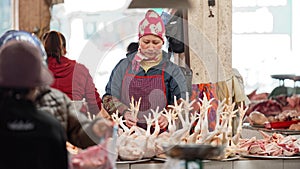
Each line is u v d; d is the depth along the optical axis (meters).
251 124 6.74
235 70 6.03
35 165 3.15
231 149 4.80
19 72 3.18
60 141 3.24
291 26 9.30
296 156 5.01
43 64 3.42
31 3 6.33
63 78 5.30
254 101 8.14
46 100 3.66
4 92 3.21
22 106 3.18
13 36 3.63
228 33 5.69
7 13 6.51
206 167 4.62
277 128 6.54
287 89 8.77
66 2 7.00
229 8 5.68
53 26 6.64
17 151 3.13
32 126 3.17
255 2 9.15
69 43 6.80
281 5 9.23
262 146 5.08
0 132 3.14
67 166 3.30
